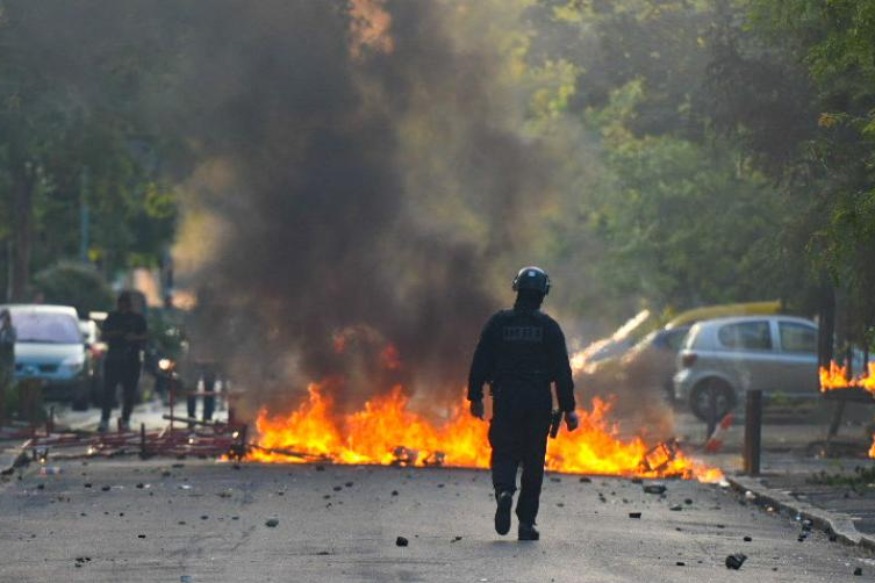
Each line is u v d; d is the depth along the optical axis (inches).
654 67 2938.0
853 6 1701.5
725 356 3634.4
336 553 1267.2
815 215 2245.3
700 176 4340.6
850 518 1590.8
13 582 1114.1
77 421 3395.7
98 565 1198.9
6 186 4682.6
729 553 1336.1
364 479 1939.0
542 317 1381.6
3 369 3198.8
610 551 1316.4
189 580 1112.2
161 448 2267.5
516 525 1493.6
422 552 1275.8
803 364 3634.4
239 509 1604.3
